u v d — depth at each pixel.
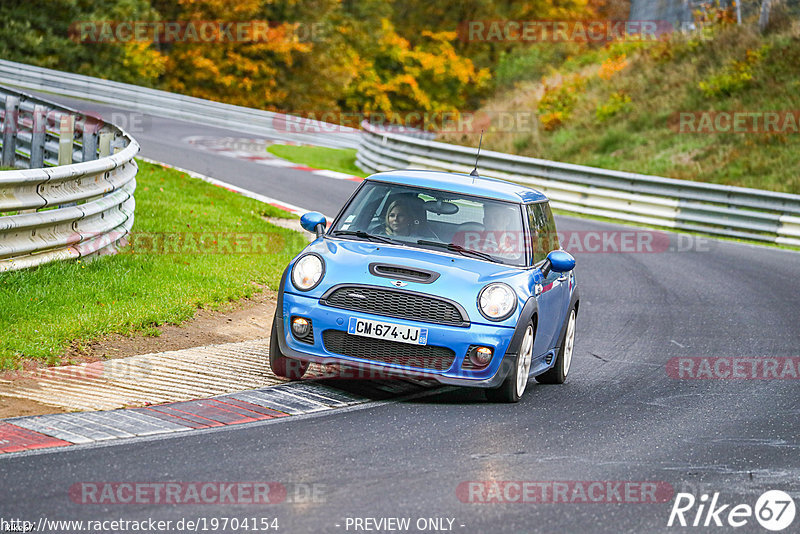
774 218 78.69
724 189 81.75
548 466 21.02
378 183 30.16
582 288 52.69
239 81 191.00
